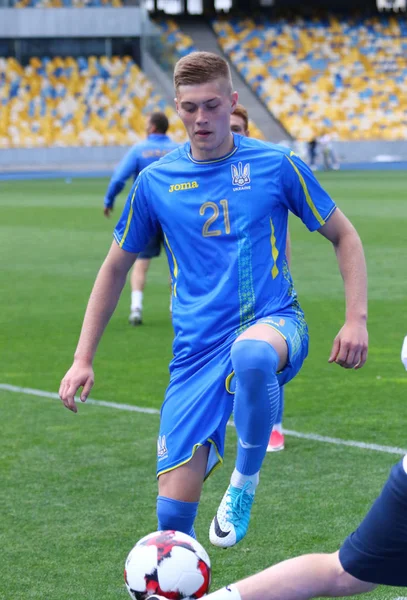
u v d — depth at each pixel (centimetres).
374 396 2127
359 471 1614
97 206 7631
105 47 13325
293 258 4575
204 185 1112
